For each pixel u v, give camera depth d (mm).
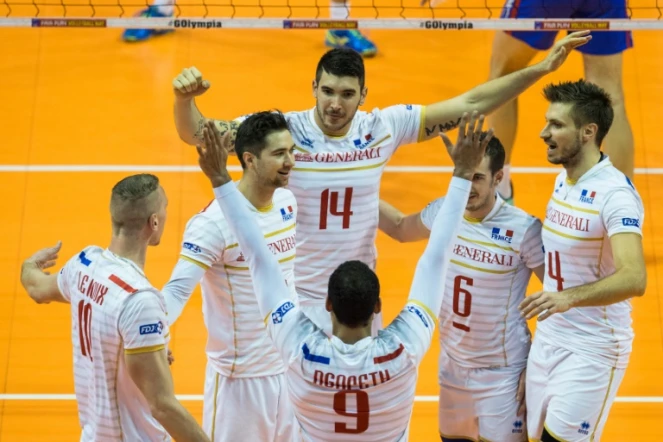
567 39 10219
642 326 14469
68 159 18250
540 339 10125
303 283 10711
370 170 10414
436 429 12398
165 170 17984
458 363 10477
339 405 7363
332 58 9852
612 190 9477
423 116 10609
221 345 10039
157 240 8758
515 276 10211
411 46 21969
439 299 7777
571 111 9602
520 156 18562
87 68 21000
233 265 9750
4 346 14008
